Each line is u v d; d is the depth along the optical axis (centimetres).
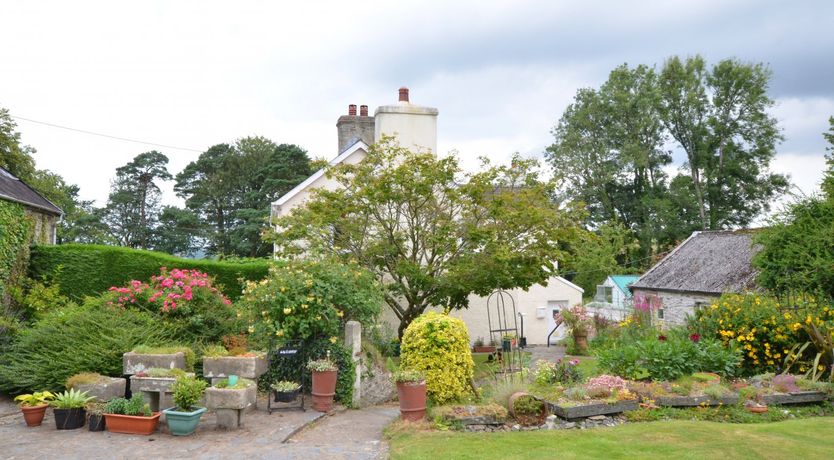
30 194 1883
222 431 827
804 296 1202
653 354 959
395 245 1572
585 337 2102
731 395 859
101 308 1156
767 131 4019
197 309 1198
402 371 866
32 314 1569
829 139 2712
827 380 974
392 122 1952
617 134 4316
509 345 1436
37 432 809
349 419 958
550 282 2634
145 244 4966
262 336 1111
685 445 673
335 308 1116
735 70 3981
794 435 719
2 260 1570
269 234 1616
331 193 1537
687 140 4247
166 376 882
